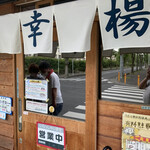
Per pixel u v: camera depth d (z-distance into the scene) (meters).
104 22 1.67
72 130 2.25
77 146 2.23
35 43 2.11
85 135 2.15
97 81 2.06
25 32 2.20
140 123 1.82
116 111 1.96
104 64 2.82
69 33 1.86
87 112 2.12
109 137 2.03
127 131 1.89
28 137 2.64
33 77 2.63
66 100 6.66
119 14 1.58
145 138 1.81
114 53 2.91
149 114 1.79
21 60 2.61
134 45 1.54
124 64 3.25
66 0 2.27
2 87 2.87
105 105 2.02
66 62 3.37
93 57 2.04
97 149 2.12
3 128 2.91
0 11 2.71
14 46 2.34
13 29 2.32
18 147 2.76
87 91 2.11
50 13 1.97
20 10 2.64
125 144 1.91
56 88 2.83
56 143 2.39
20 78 2.65
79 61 3.41
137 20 1.51
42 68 2.74
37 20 2.07
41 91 2.49
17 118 2.74
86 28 1.75
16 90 2.72
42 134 2.50
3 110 2.86
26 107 2.66
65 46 1.89
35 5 2.42
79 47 1.78
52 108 2.47
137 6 1.50
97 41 2.01
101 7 1.67
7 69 2.78
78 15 1.80
